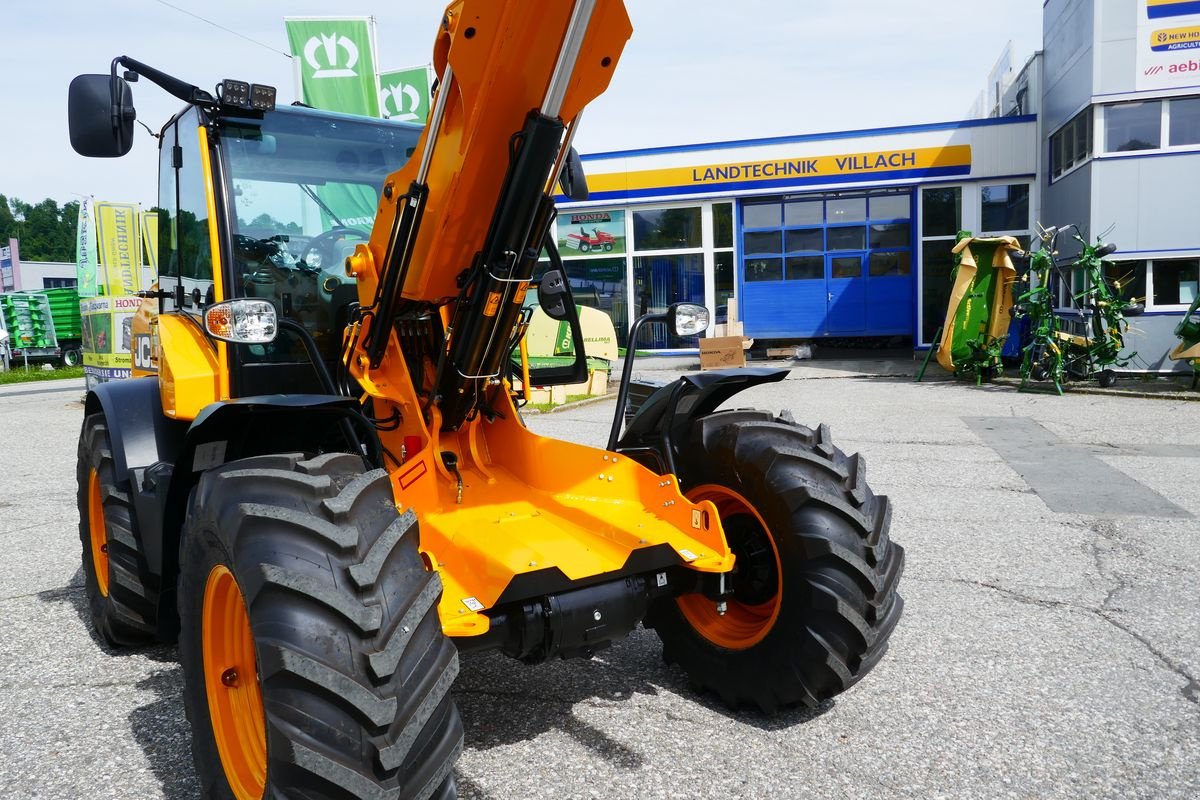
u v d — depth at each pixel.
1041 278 11.89
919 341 17.16
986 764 2.63
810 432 3.02
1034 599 4.08
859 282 17.58
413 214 2.61
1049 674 3.27
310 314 3.43
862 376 14.10
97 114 3.06
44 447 9.84
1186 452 7.45
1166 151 12.40
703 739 2.81
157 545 3.19
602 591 2.54
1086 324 12.26
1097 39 12.54
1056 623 3.78
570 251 18.48
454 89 2.42
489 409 3.16
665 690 3.20
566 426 9.35
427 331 3.04
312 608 1.96
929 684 3.20
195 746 2.39
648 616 3.28
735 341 12.30
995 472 6.85
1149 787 2.49
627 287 18.39
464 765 2.66
